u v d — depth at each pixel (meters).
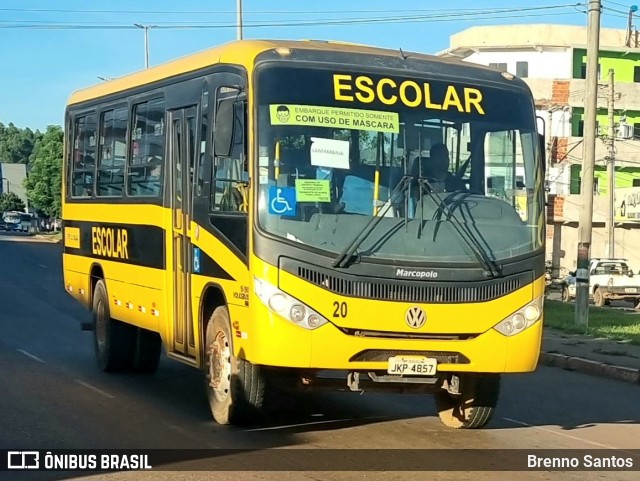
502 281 8.51
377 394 11.80
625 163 61.91
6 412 9.91
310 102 8.34
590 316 25.03
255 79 8.34
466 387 9.56
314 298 7.98
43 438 8.77
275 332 7.93
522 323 8.59
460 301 8.33
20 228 100.50
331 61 8.59
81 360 13.98
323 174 8.23
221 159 8.98
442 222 8.38
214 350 9.28
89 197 13.34
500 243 8.58
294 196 8.11
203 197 9.37
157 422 9.57
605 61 63.03
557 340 18.59
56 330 17.97
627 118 61.66
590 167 21.31
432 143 8.57
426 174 8.48
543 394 13.02
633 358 15.97
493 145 8.80
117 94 12.35
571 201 58.81
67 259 14.48
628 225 59.81
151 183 10.97
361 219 8.19
